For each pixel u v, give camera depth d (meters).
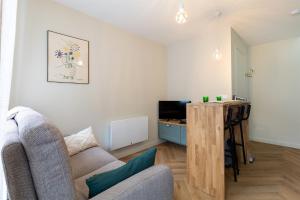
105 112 2.90
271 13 2.58
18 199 0.68
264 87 4.07
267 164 2.80
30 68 2.04
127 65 3.26
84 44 2.57
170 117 3.83
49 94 2.21
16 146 0.68
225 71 3.17
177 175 2.47
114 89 3.04
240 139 2.86
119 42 3.11
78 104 2.52
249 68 4.27
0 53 1.53
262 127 4.12
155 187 1.02
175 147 3.78
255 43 4.04
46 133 0.69
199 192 2.03
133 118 3.29
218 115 1.87
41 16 2.13
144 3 2.31
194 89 3.71
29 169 0.71
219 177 1.86
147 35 3.50
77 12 2.49
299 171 2.54
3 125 1.17
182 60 3.93
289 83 3.74
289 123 3.75
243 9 2.46
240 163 2.85
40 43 2.12
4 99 1.58
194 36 3.58
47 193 0.70
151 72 3.80
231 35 3.09
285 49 3.76
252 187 2.12
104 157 1.91
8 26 1.60
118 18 2.74
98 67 2.78
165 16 2.67
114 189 0.89
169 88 4.21
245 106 2.71
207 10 2.48
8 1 1.59
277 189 2.07
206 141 1.98
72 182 0.75
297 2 2.28
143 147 3.64
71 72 2.43
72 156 1.90
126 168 1.09
